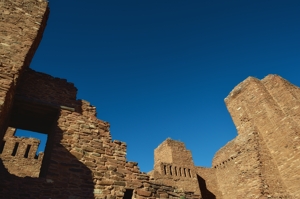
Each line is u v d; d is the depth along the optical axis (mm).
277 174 19234
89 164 8453
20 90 8984
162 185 9789
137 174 9367
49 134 10266
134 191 8781
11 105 8336
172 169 28328
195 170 29688
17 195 6641
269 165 19578
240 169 21469
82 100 10422
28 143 25188
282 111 21547
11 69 7602
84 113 10000
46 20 10523
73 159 8234
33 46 9219
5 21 8719
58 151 8102
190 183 27609
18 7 9406
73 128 9039
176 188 10219
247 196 19453
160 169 27453
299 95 22750
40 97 9352
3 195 6457
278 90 22781
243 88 25094
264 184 18344
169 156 30484
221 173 26094
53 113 9648
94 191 7914
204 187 27750
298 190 17469
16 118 10148
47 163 8273
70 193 7445
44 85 9797
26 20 9250
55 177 7504
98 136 9492
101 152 9062
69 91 10398
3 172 6906
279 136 20078
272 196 17688
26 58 8352
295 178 17984
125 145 10000
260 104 22656
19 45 8391
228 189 24438
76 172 7984
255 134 21359
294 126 19422
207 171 28500
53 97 9727
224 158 25641
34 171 22688
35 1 10102
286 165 18953
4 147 23703
